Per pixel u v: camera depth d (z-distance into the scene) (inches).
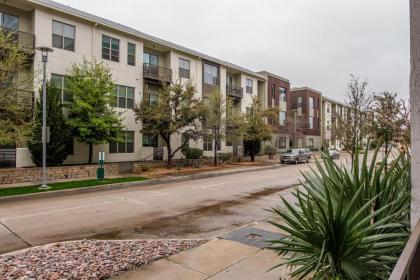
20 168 586.2
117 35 823.7
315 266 107.4
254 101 1163.9
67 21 719.1
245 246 214.4
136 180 602.5
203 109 834.2
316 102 1978.3
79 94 667.4
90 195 471.5
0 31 491.5
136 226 292.8
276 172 836.6
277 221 286.0
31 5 660.7
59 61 701.9
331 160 133.8
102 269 174.7
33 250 210.5
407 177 118.6
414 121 95.1
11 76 479.8
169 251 206.4
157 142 946.1
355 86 844.0
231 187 553.3
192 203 405.1
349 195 117.7
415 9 94.9
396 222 109.1
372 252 100.0
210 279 162.1
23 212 352.2
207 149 1106.1
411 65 95.9
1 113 468.4
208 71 1120.8
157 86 943.0
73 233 270.7
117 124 716.7
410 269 65.2
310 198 124.3
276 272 168.9
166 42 940.0
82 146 743.1
